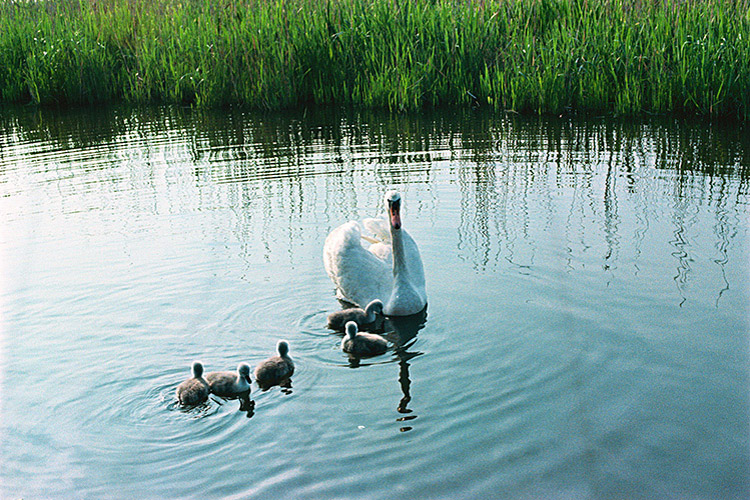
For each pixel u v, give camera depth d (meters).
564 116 20.95
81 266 11.39
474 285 10.53
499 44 23.58
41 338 9.31
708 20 21.00
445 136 19.09
